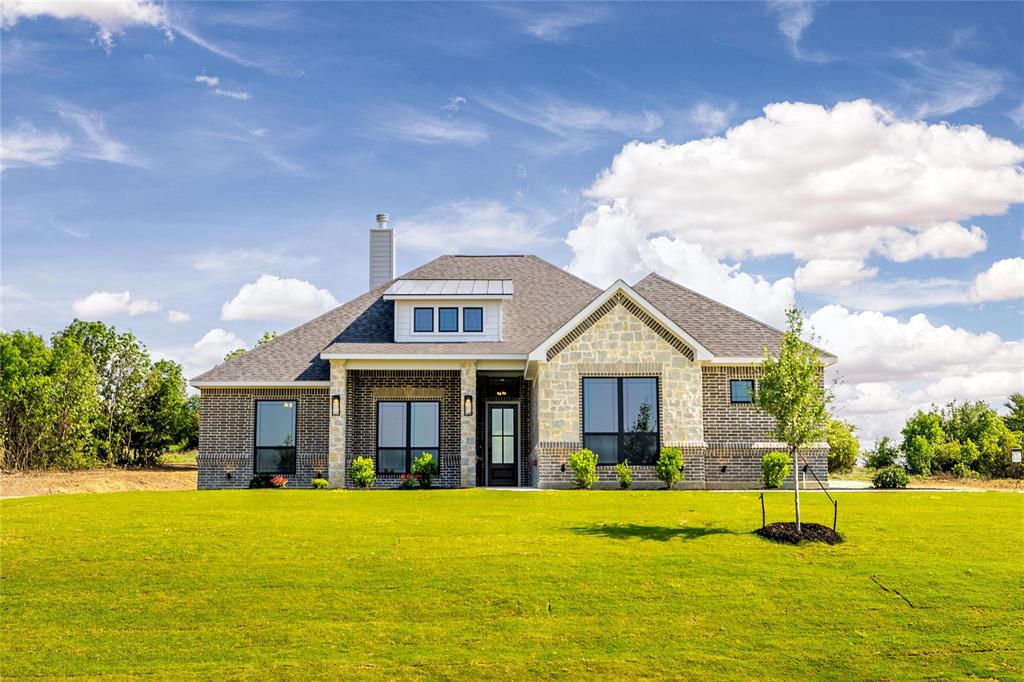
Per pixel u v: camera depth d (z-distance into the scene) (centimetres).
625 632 1296
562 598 1416
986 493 2461
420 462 2908
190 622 1339
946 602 1386
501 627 1316
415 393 3102
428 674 1167
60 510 2106
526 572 1529
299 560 1603
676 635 1285
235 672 1174
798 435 1764
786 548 1662
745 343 2930
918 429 4278
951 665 1185
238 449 3066
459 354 2956
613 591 1442
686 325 3053
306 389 3083
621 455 2697
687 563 1573
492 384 3203
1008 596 1408
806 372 1784
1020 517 1975
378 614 1363
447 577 1509
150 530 1834
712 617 1343
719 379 2878
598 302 2720
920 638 1266
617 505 2167
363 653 1233
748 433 2850
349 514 2038
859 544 1695
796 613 1354
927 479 3700
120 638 1285
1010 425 5094
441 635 1291
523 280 3534
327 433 3062
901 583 1464
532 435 3011
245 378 3067
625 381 2719
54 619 1353
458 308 3169
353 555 1633
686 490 2614
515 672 1173
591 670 1179
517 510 2094
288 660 1210
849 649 1235
